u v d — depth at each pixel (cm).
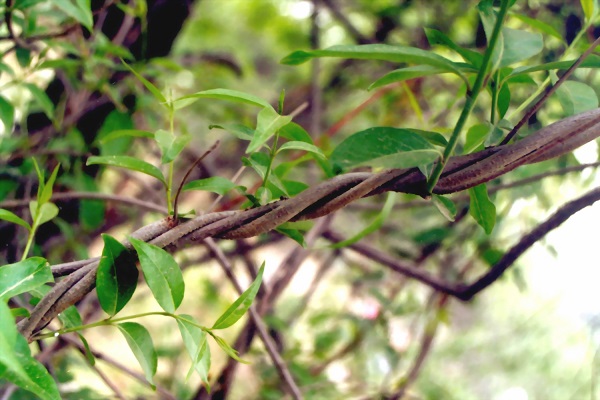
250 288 96
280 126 94
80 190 152
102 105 160
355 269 247
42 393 89
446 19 211
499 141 100
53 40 134
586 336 241
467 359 324
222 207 166
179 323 96
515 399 312
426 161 95
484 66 94
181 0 162
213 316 290
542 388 304
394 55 95
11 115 124
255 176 241
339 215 241
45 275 96
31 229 101
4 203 136
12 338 86
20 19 129
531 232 126
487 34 98
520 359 303
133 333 97
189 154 214
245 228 99
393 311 215
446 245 201
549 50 169
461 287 143
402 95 212
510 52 97
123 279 97
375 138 95
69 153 150
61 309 97
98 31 143
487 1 98
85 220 152
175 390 225
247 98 96
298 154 193
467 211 177
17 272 95
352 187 99
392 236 228
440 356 302
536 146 98
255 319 141
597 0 106
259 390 209
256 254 271
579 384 281
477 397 321
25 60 130
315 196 98
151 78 169
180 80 195
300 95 258
